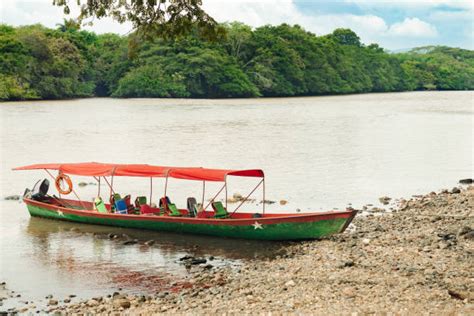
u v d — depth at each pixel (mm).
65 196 26859
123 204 21719
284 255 17312
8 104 85875
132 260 17375
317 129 55406
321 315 11531
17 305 13672
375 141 46469
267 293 13398
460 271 14031
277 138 47875
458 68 195500
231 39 125625
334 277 14234
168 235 20188
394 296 12445
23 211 23844
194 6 15383
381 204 24297
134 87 108688
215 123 60781
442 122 63719
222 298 13312
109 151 39844
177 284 15078
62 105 85750
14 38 93562
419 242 17078
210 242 19266
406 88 175250
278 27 138750
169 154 38594
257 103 100875
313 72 137250
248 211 23344
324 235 18594
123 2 15578
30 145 42469
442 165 34750
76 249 18578
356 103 103750
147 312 12648
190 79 113875
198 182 29547
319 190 27391
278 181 29609
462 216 20641
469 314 11000
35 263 17109
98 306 13320
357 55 159000
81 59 104500
